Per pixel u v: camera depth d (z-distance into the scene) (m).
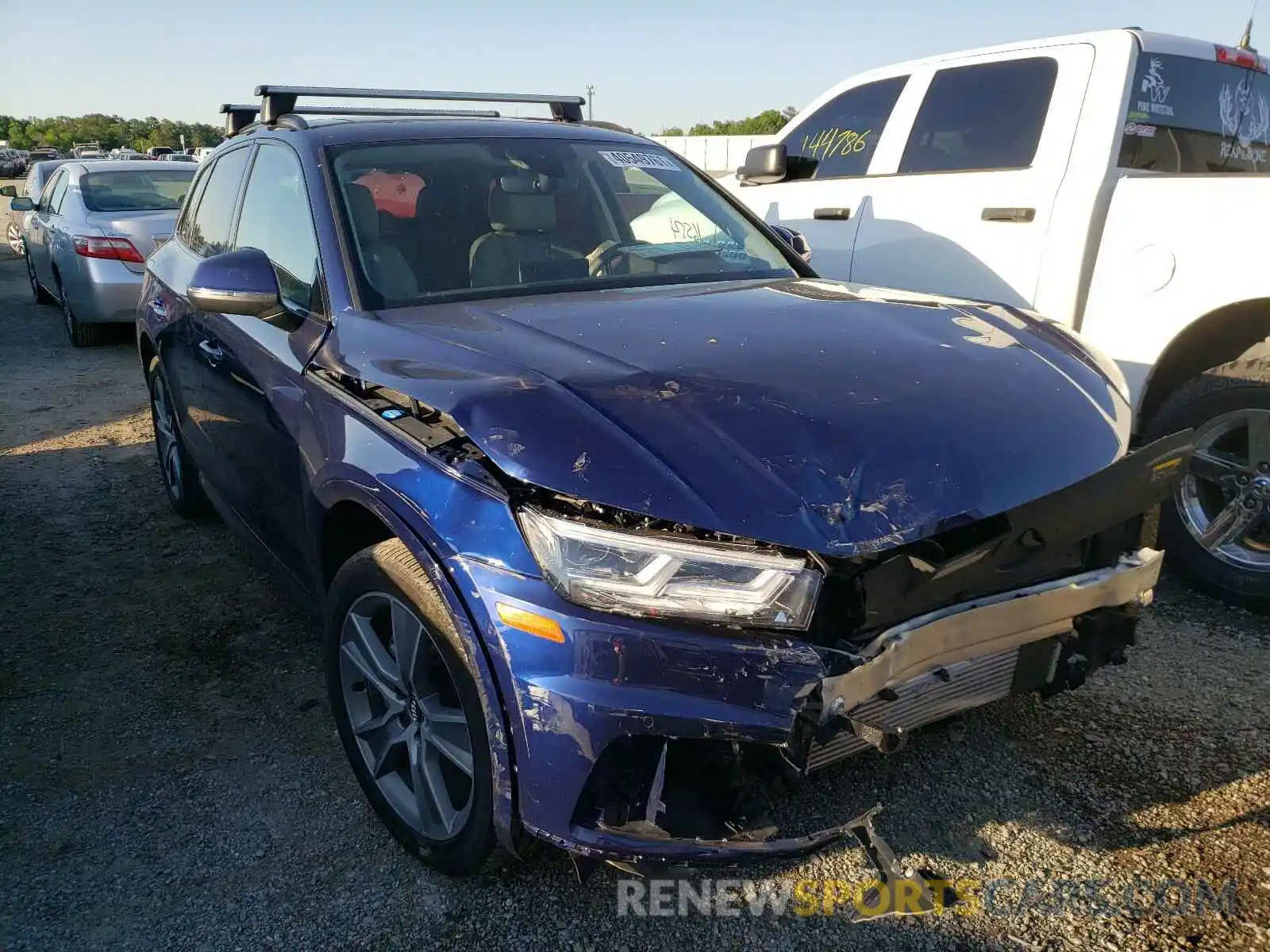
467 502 2.03
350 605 2.48
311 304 2.90
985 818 2.52
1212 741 2.81
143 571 4.27
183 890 2.39
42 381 7.91
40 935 2.25
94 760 2.92
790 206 5.63
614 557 1.86
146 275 4.71
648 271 3.18
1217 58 4.67
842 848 2.42
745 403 2.06
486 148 3.33
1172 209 3.72
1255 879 2.28
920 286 4.83
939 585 2.04
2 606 3.95
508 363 2.23
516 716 1.92
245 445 3.26
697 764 1.91
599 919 2.25
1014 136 4.59
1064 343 2.66
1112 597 2.32
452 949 2.18
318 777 2.82
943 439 2.06
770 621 1.84
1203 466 3.61
